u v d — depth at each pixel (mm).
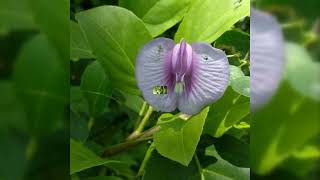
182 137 108
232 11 119
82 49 132
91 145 126
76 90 134
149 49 109
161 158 113
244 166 113
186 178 112
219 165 114
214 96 107
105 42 117
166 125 112
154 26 129
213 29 119
